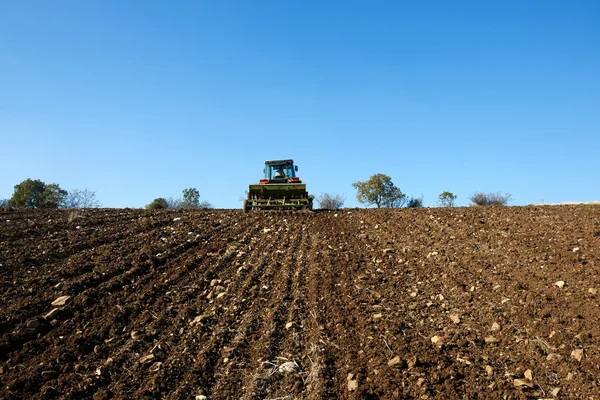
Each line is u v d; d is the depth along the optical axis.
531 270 8.50
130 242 10.85
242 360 6.03
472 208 15.64
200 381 5.58
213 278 8.93
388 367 5.67
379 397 5.13
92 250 9.96
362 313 7.24
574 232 10.49
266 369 5.76
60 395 5.20
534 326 6.38
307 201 17.98
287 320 7.11
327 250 11.02
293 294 8.10
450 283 8.33
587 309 6.61
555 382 5.23
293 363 5.84
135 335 6.53
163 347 6.29
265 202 17.92
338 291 8.21
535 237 10.55
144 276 8.66
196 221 14.25
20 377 5.41
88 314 7.00
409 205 30.44
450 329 6.64
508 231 11.49
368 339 6.39
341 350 6.16
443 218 14.06
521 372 5.48
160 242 11.07
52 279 8.05
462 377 5.45
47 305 7.12
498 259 9.40
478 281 8.27
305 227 13.98
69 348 6.08
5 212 13.80
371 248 11.18
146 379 5.60
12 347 6.01
